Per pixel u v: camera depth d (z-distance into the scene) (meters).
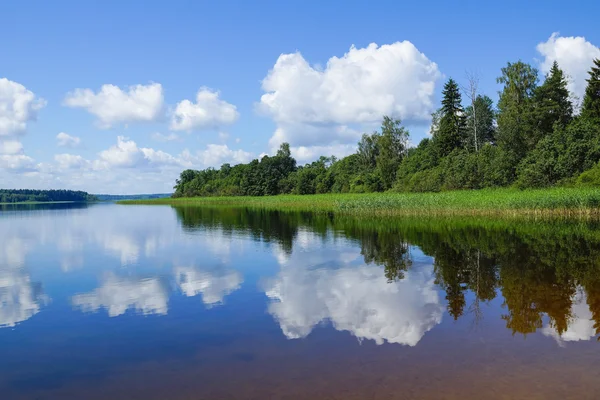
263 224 39.03
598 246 21.59
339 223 37.94
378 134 99.88
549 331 9.91
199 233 32.59
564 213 34.97
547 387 7.13
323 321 11.05
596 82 53.50
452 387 7.21
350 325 10.68
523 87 64.75
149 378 8.03
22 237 32.69
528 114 58.28
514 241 23.89
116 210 86.12
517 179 53.31
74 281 16.53
